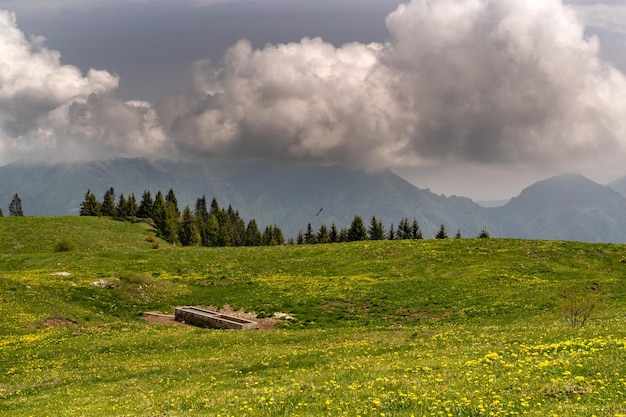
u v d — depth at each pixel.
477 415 16.33
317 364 28.73
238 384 25.28
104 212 194.50
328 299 62.47
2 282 60.66
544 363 20.80
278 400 19.97
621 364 19.41
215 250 100.44
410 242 95.12
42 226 124.38
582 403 16.14
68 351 41.09
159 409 21.23
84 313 57.84
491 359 23.72
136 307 62.94
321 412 17.94
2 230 118.12
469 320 51.69
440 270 74.62
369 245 94.88
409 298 61.28
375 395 19.25
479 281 66.38
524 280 66.31
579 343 24.50
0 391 30.11
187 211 179.88
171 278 76.31
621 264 75.19
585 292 59.25
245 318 57.22
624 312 45.41
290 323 54.44
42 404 25.81
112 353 40.09
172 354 38.53
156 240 134.25
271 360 31.22
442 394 18.61
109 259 87.94
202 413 19.44
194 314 55.97
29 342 44.41
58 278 70.00
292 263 87.12
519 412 16.05
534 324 41.50
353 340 37.00
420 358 26.75
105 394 26.95
